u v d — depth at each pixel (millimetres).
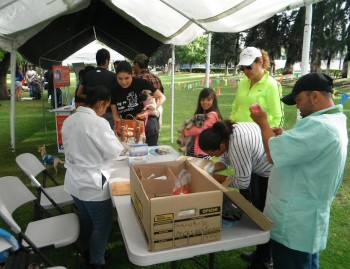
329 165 1397
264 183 2225
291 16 16156
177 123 8609
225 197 1654
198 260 2635
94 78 3812
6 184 2244
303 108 1477
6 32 4633
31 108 12055
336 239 2965
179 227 1330
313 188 1462
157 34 5965
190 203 1321
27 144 6539
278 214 1583
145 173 1791
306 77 1450
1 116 10164
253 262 2373
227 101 13180
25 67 26703
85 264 2604
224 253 2760
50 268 1774
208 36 4645
